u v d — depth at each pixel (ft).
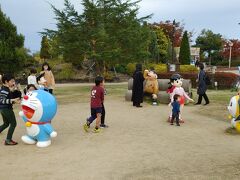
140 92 53.83
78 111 49.67
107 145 30.12
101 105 35.58
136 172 22.86
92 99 35.55
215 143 30.91
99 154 27.20
